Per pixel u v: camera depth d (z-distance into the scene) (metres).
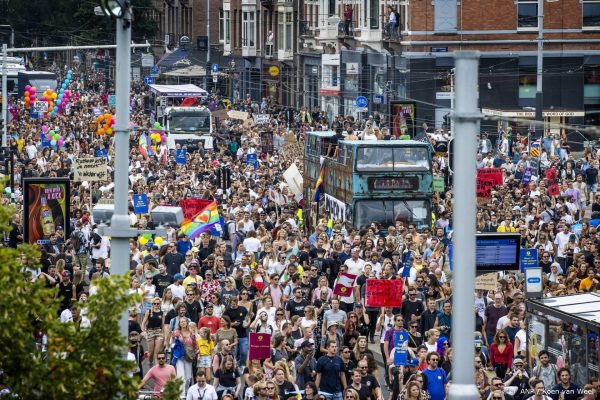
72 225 81.50
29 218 69.25
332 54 176.25
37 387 26.14
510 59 152.38
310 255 70.31
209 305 54.53
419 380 45.44
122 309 26.78
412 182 85.06
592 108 154.25
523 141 123.94
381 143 85.06
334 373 48.97
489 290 58.62
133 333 52.03
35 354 26.56
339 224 75.88
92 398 26.52
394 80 156.62
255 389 44.53
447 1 151.25
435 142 118.69
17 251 27.33
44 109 141.38
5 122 119.50
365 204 84.94
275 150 139.75
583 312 48.56
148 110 199.50
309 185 99.94
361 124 144.75
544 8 152.00
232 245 78.31
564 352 48.97
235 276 62.84
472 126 24.67
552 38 152.50
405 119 135.50
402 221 85.06
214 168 113.50
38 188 69.19
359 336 50.81
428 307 55.69
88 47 89.00
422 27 151.50
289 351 51.09
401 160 85.00
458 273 24.61
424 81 152.25
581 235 76.50
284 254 66.94
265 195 97.75
